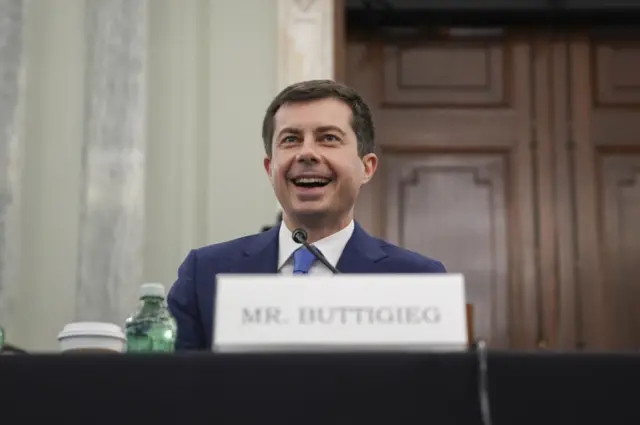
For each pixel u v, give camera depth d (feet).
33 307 24.72
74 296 24.77
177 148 25.44
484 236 26.63
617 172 26.73
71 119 25.52
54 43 25.75
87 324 10.06
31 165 25.30
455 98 27.20
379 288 8.40
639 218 26.50
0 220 24.52
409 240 26.73
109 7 25.38
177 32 25.91
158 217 25.13
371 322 8.33
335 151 12.05
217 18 25.91
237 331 8.29
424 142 27.12
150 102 25.58
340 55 25.94
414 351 8.03
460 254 26.58
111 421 7.91
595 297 26.13
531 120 27.04
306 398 7.91
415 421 7.87
